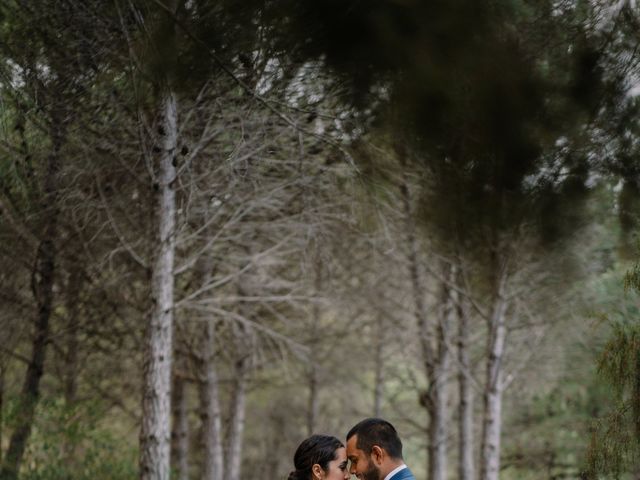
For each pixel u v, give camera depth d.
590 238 11.20
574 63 6.75
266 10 7.00
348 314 18.08
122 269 12.78
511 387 17.50
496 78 6.51
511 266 11.79
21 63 8.33
